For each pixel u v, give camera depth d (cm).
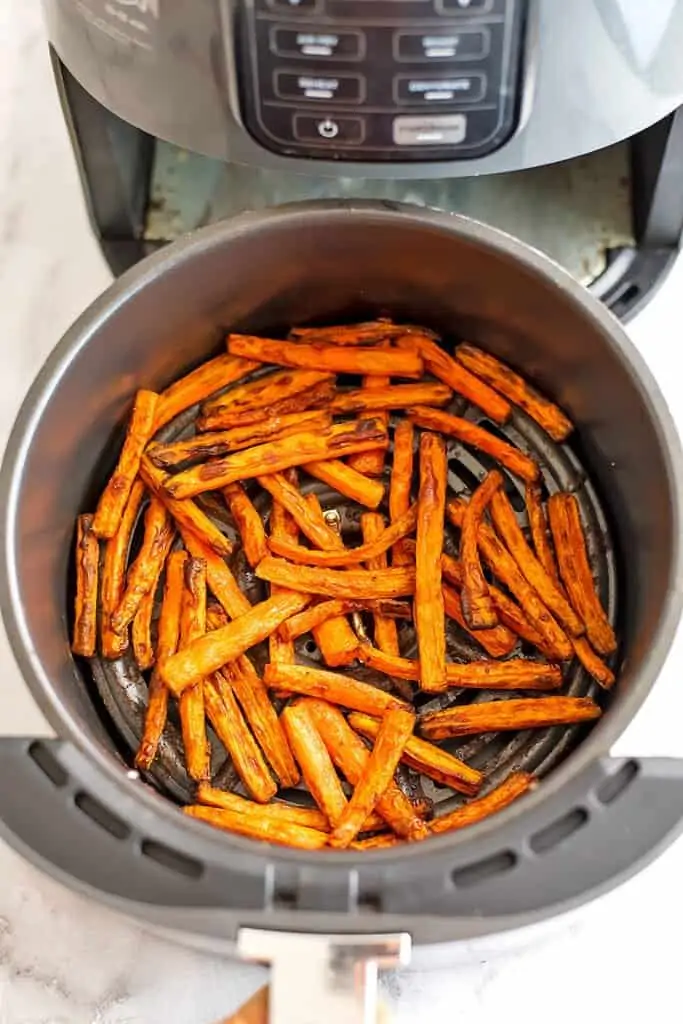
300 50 42
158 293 50
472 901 38
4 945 49
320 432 53
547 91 44
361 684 49
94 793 40
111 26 44
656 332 58
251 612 50
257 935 38
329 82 43
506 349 55
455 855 39
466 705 50
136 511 54
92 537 52
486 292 52
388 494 55
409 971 49
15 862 50
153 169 57
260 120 45
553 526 53
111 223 56
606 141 47
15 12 65
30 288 60
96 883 38
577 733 50
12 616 44
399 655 52
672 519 45
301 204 49
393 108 43
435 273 52
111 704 51
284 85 43
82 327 48
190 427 56
